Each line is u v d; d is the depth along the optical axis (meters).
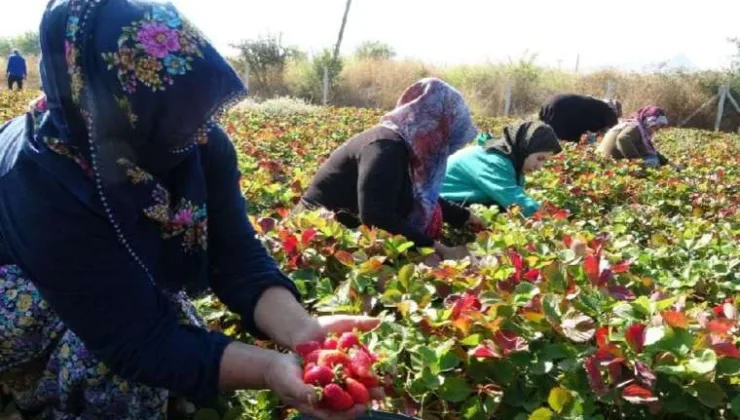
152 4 1.82
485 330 2.41
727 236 4.35
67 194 1.88
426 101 3.90
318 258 3.07
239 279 2.39
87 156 1.86
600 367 2.21
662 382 2.22
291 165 6.59
